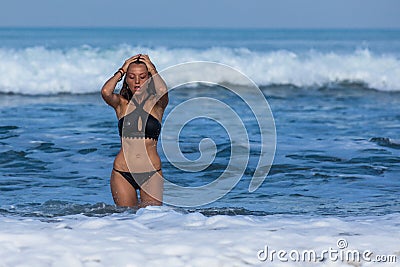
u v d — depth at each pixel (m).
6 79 60.00
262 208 20.00
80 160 27.36
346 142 31.64
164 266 12.38
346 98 55.78
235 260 12.70
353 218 16.22
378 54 70.31
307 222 15.32
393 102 52.16
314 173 24.92
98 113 41.94
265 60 68.69
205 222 15.20
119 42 101.56
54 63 64.06
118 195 18.98
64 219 16.16
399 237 14.15
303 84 67.38
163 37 139.38
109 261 12.52
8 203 20.28
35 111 43.00
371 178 24.19
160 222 15.34
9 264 12.29
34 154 28.33
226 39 136.62
